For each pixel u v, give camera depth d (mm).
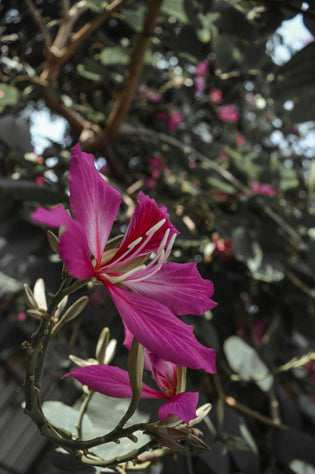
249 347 885
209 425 656
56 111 1171
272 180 1262
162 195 1261
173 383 397
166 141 1222
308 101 710
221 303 1072
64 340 794
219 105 1701
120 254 391
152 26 898
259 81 1334
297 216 1279
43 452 1793
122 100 1058
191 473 693
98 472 446
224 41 863
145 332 353
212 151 1440
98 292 826
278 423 872
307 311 1178
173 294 396
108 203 383
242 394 977
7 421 1701
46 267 875
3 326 1262
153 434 356
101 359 455
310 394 1304
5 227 956
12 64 1119
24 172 1027
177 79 1558
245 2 764
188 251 1096
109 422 490
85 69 1264
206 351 358
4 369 1464
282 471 834
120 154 1518
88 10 1355
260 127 1719
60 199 822
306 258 1096
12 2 1483
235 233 1034
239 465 705
